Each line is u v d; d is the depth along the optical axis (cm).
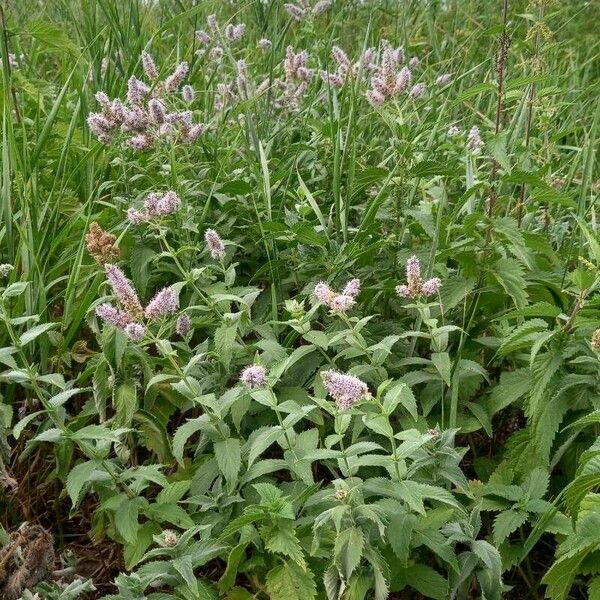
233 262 97
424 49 175
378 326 83
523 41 97
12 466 81
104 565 75
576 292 79
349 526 59
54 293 95
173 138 99
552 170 124
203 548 61
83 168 107
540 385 67
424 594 63
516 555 68
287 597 61
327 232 92
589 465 54
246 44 165
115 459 70
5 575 64
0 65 114
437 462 65
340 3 173
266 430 66
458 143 108
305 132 125
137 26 135
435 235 80
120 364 74
